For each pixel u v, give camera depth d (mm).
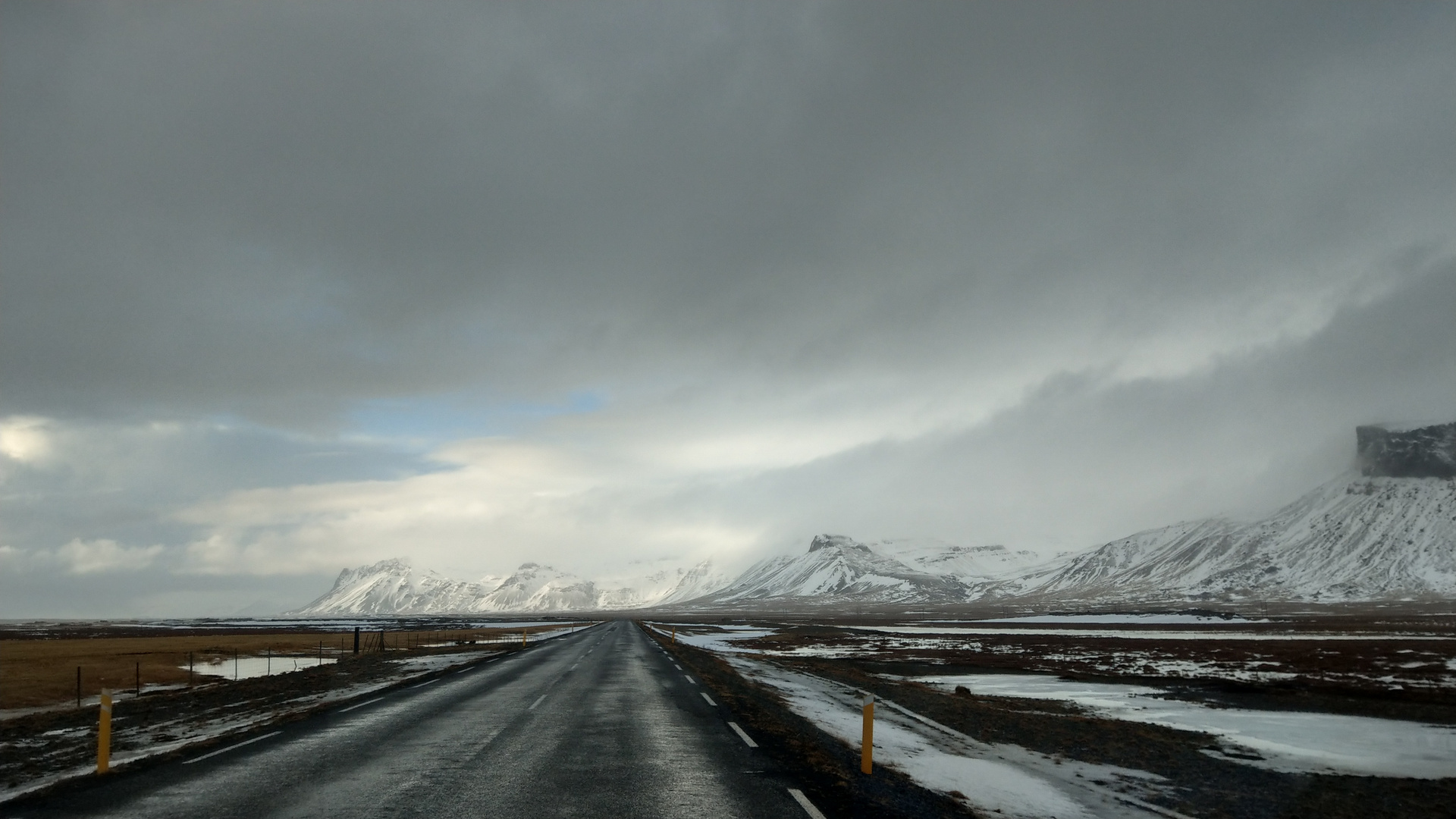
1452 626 124062
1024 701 32625
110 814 9195
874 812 9680
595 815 9297
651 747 14172
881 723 20656
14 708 25312
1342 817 13305
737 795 10383
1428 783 16719
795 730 16797
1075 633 113812
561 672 32938
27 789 10594
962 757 15938
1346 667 50344
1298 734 24594
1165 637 95938
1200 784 15430
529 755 13312
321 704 21188
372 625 198000
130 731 16562
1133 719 27938
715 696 23344
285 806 9617
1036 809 11375
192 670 38781
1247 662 54875
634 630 103875
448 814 9312
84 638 96375
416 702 21531
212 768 12016
